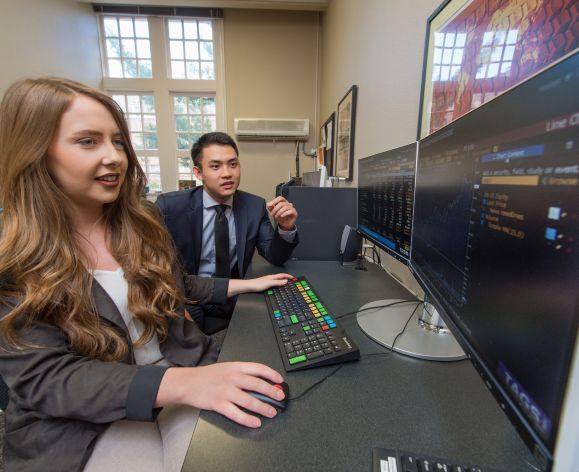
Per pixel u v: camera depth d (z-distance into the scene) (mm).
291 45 3695
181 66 3797
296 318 741
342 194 1353
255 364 525
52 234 589
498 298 345
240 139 3863
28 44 2695
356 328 743
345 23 2316
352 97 1962
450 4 855
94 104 600
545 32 550
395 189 848
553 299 243
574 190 221
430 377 555
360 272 1202
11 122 558
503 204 339
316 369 577
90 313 614
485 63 715
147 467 542
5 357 506
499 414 465
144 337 713
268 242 1377
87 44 3479
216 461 384
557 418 227
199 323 1253
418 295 1045
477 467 356
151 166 3990
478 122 406
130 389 480
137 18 3652
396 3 1280
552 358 239
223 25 3627
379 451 383
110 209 749
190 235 1377
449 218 515
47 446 525
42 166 576
